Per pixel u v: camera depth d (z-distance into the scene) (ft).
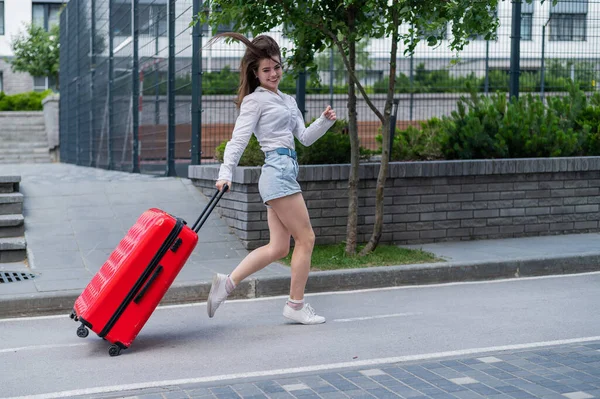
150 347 18.10
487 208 32.30
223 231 30.48
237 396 13.87
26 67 107.55
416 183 31.14
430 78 50.16
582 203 33.91
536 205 33.09
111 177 43.34
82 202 33.30
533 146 34.47
